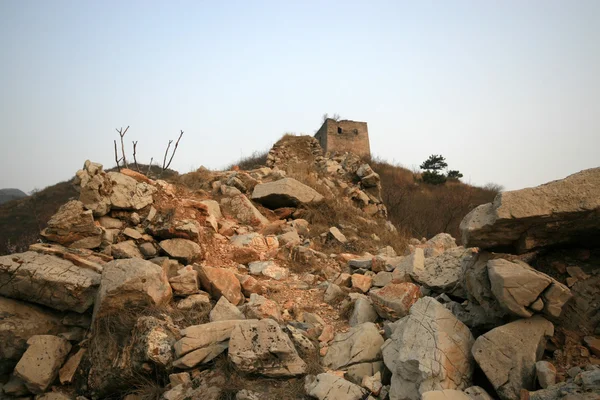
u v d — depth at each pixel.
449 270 5.18
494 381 3.28
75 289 4.80
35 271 4.79
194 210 7.52
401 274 5.60
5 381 4.58
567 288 3.42
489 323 3.93
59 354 4.55
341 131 26.22
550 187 3.53
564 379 3.18
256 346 3.91
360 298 5.21
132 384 4.23
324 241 8.55
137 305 4.67
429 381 3.25
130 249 6.13
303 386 3.77
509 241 3.82
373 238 9.46
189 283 5.24
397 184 23.91
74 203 6.00
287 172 11.82
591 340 3.41
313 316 5.08
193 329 4.23
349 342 4.27
